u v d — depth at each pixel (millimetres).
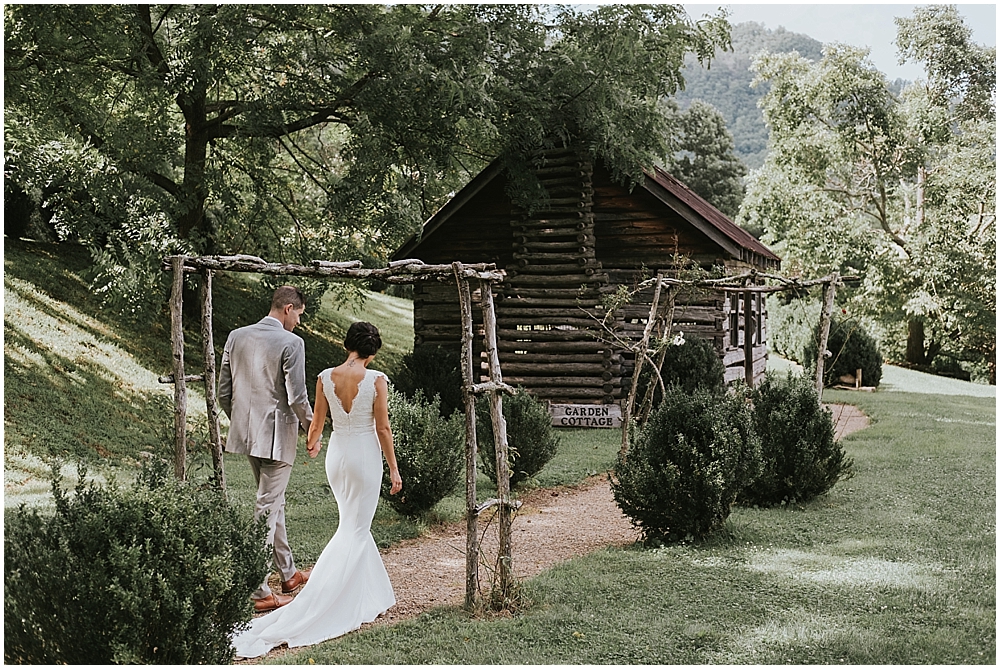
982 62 34531
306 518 8828
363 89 15000
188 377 5898
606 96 15312
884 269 32906
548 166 16875
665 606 5945
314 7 15281
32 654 4375
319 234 16375
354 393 6070
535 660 5016
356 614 5871
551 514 9406
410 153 15719
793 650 5062
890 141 34625
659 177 18109
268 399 6238
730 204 48562
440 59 14883
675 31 15875
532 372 16875
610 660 4988
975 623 5492
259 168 17047
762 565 6926
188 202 15352
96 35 13969
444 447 8781
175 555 4434
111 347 15234
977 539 7586
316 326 23359
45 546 4363
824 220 33406
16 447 10484
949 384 28359
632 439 8133
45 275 16453
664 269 16875
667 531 7910
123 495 4543
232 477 10812
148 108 15148
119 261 13852
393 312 30250
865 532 8023
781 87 36000
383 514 9094
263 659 5320
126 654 4145
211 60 13906
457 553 7758
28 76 13523
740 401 8695
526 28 16188
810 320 29734
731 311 19625
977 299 31984
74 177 13422
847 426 16859
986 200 32469
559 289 16797
